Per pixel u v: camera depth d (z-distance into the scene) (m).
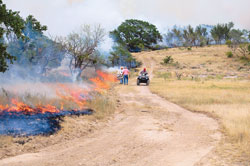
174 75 53.88
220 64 81.94
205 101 16.39
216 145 7.02
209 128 9.38
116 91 21.45
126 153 6.33
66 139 7.39
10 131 6.96
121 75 30.06
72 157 5.93
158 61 97.00
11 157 5.71
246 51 92.19
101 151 6.45
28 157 5.78
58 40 19.05
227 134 8.26
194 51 118.50
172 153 6.34
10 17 9.86
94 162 5.62
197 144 7.18
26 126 7.50
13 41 14.48
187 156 6.08
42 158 5.77
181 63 88.69
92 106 11.96
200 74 59.28
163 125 9.80
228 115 11.38
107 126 9.45
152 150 6.59
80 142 7.25
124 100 16.48
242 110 12.29
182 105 15.28
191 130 9.05
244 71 64.12
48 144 6.81
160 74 56.94
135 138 7.82
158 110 13.33
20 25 10.16
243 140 7.20
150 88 24.92
